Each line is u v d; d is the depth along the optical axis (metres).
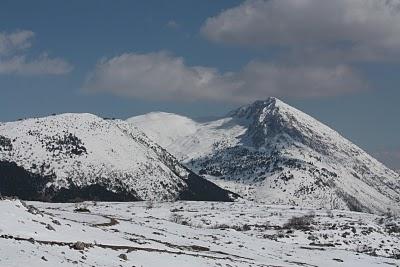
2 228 38.81
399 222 130.38
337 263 69.75
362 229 111.25
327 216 141.88
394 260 78.44
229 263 50.34
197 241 65.81
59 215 71.00
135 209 134.38
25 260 31.34
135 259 41.25
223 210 149.00
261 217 131.75
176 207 152.38
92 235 47.50
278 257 67.12
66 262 33.47
